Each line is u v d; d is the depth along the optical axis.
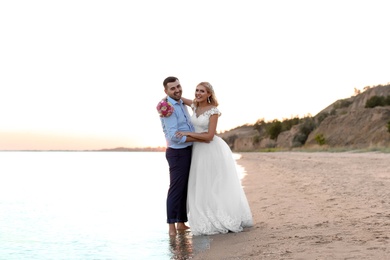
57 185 17.66
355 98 105.88
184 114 7.11
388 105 77.88
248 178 16.25
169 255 5.51
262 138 126.50
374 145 47.44
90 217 9.12
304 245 5.03
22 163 49.53
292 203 8.57
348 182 11.35
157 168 34.50
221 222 6.64
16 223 8.41
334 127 76.06
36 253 5.96
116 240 6.66
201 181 6.86
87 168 35.16
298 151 67.25
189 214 6.86
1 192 14.82
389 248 4.53
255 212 8.06
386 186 9.93
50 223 8.41
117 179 21.14
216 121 6.96
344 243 4.92
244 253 5.06
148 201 11.87
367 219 6.21
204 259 5.06
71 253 5.91
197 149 6.99
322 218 6.64
